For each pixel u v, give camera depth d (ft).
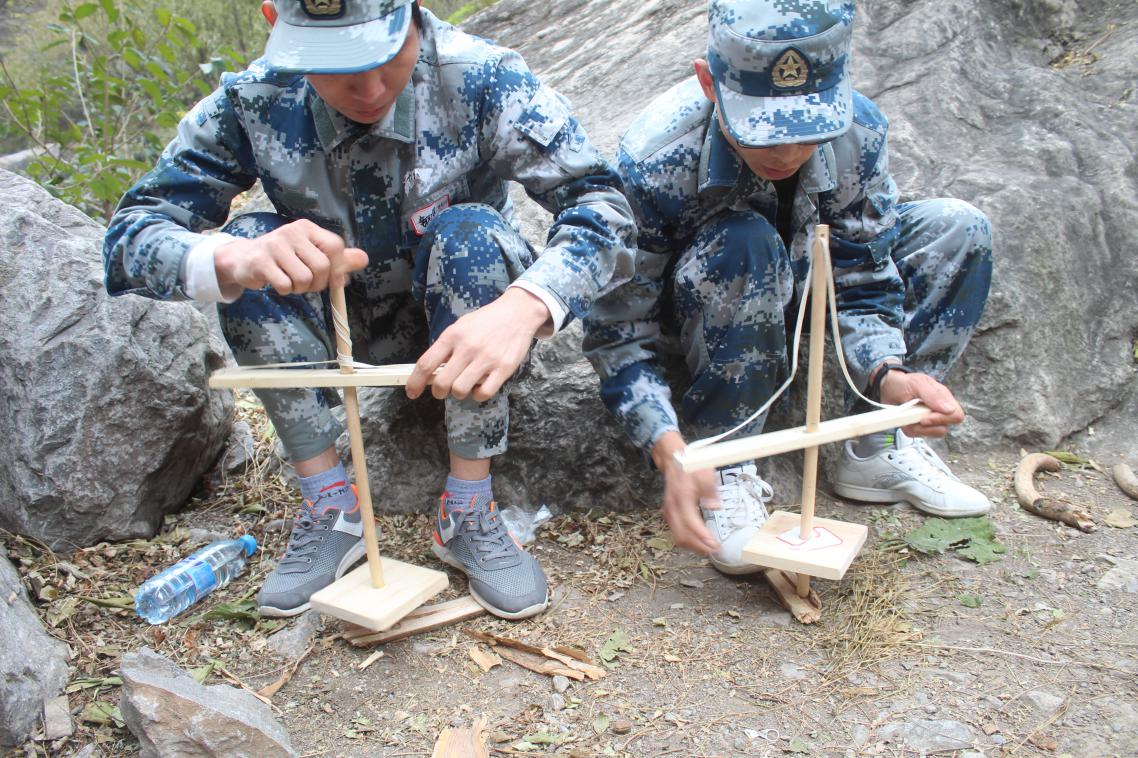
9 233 6.73
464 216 5.75
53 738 5.00
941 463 7.21
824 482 7.57
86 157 11.63
